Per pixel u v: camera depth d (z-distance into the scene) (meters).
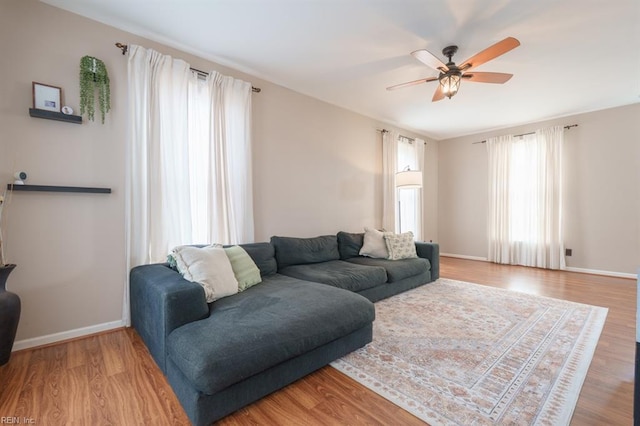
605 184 4.37
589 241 4.48
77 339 2.18
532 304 2.99
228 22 2.36
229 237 2.94
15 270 2.00
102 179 2.31
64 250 2.17
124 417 1.38
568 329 2.37
